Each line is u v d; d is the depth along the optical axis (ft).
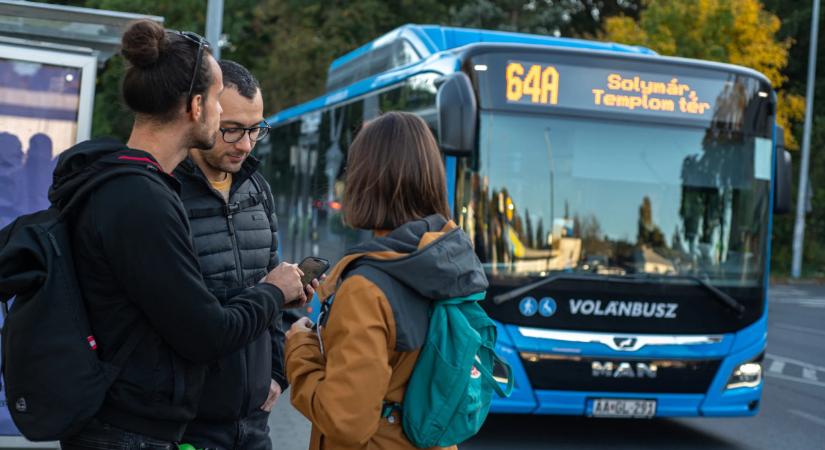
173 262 7.77
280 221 43.04
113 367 7.82
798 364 41.73
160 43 8.25
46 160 17.03
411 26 31.48
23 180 16.97
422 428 8.11
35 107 16.92
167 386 8.03
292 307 9.29
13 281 7.64
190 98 8.35
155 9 86.79
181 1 89.45
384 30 106.32
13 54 16.62
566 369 22.22
